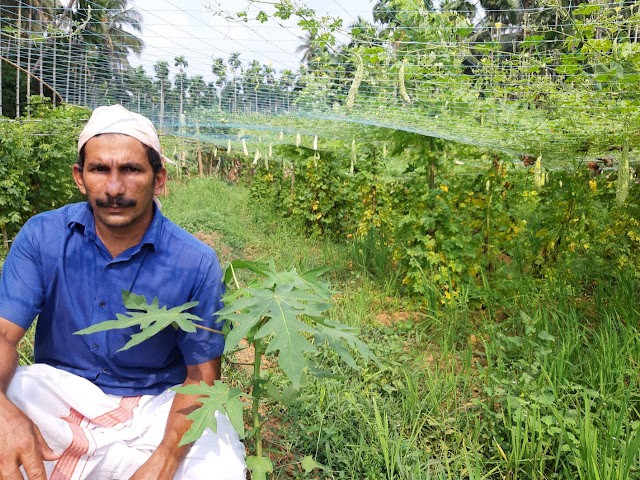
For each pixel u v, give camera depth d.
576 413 2.89
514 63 4.18
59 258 2.00
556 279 5.66
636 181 6.59
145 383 2.13
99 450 1.90
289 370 1.51
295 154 9.87
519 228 6.13
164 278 2.04
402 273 6.30
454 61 4.63
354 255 7.19
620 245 6.26
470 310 5.25
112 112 1.86
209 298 2.10
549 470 2.72
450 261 5.51
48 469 1.86
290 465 2.70
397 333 4.64
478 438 2.96
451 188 5.98
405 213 6.09
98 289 2.01
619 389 3.20
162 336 2.08
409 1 4.30
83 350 2.07
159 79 6.85
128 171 1.85
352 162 7.70
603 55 3.64
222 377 3.40
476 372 3.83
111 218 1.87
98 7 4.57
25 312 1.97
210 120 8.09
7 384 1.83
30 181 8.41
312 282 2.02
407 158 6.57
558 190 6.34
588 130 5.00
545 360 3.33
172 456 1.88
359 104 5.23
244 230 10.02
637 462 2.61
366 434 2.92
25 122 8.61
